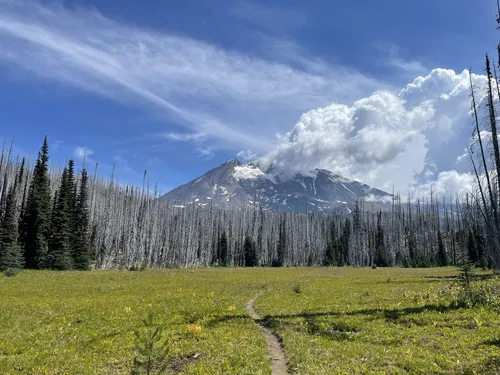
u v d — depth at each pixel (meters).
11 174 100.12
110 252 94.69
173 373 13.30
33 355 15.43
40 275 56.44
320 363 13.69
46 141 79.75
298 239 157.00
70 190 80.62
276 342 18.02
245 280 54.34
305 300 30.72
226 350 15.81
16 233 67.12
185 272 77.56
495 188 37.03
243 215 160.50
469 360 12.95
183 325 20.61
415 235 148.12
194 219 144.12
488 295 23.47
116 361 14.64
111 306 27.12
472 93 38.97
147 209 111.75
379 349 15.05
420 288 36.16
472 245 84.25
